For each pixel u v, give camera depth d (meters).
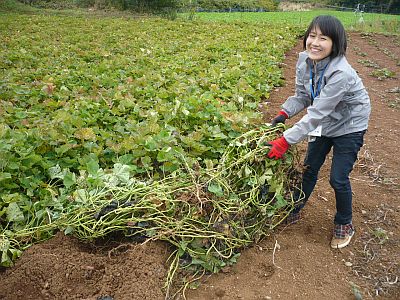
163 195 3.38
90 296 3.00
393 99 8.88
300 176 4.00
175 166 3.95
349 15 36.69
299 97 3.90
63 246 3.33
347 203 3.65
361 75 11.16
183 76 7.74
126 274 3.12
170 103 6.00
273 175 3.75
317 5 54.19
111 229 3.33
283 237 3.84
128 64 9.21
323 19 3.28
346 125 3.52
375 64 12.67
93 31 16.78
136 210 3.33
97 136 4.71
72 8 30.83
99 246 3.43
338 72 3.30
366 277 3.45
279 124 3.90
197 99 5.68
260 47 11.67
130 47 12.24
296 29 19.02
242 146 3.81
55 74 7.98
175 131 4.76
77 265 3.15
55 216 3.43
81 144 4.54
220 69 8.49
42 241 3.40
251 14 35.31
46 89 6.63
